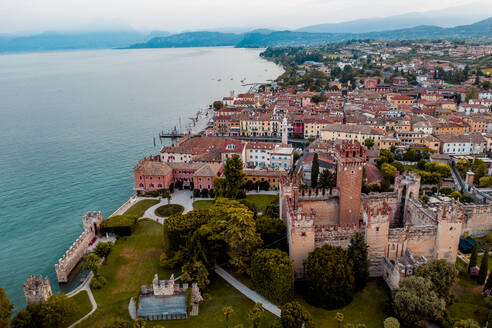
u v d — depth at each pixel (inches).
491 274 3415.4
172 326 3292.3
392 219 4525.1
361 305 3435.0
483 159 7391.7
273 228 4185.5
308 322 3011.8
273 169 7140.8
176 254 4249.5
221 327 3253.0
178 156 7687.0
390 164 7170.3
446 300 3299.7
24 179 7524.6
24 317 3230.8
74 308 3371.1
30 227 5654.5
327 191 4259.4
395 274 3469.5
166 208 5890.8
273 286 3449.8
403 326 3176.7
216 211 4574.3
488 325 3002.0
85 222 4874.5
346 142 4077.3
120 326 3061.0
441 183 6353.3
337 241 3769.7
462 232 4606.3
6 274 4520.2
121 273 4183.1
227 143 7716.5
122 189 7047.2
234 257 3944.4
